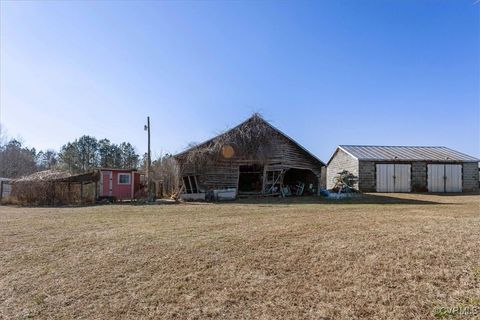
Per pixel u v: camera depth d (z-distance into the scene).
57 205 18.23
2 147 44.38
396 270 4.71
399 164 24.64
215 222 9.44
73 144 50.09
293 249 6.00
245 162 19.98
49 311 4.26
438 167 24.94
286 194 21.22
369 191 24.14
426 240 5.97
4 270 5.77
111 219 10.92
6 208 16.81
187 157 19.69
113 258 6.10
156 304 4.30
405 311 3.69
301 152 21.56
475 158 25.52
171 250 6.37
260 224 8.74
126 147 54.12
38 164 56.41
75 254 6.48
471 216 9.04
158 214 12.09
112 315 4.08
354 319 3.62
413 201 16.30
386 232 6.85
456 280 4.27
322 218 9.52
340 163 27.95
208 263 5.58
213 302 4.25
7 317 4.14
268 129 20.44
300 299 4.16
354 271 4.82
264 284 4.66
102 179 21.28
